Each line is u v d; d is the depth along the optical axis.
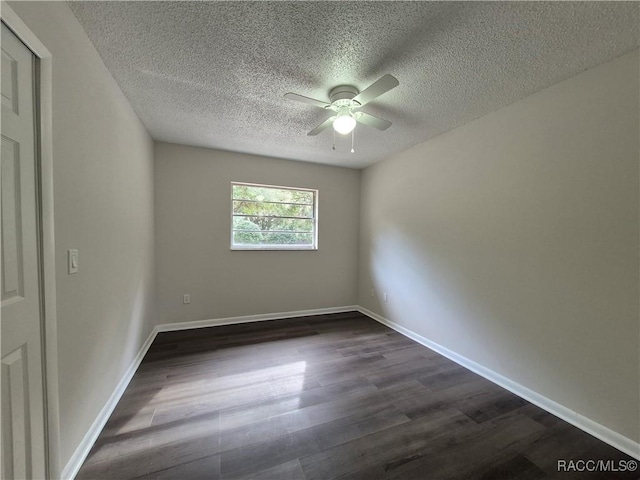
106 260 1.64
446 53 1.51
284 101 2.08
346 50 1.50
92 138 1.46
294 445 1.45
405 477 1.27
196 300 3.24
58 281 1.14
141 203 2.44
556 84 1.76
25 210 0.99
